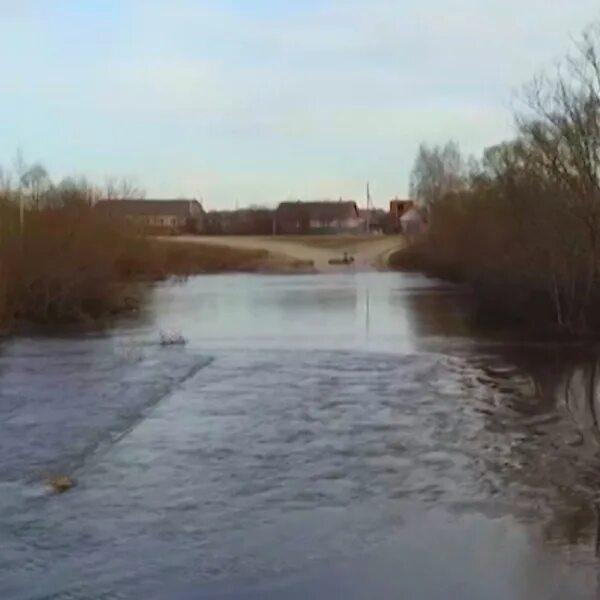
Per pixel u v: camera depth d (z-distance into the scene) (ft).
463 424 75.41
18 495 56.08
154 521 51.01
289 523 50.47
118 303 190.19
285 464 63.16
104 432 73.51
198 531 49.26
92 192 236.22
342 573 43.24
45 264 165.17
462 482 58.29
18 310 163.63
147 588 41.60
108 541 47.75
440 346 129.08
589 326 140.77
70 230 171.83
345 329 153.99
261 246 410.93
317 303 204.54
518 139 178.40
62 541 47.78
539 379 98.53
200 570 43.73
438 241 278.87
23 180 208.23
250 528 49.67
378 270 341.00
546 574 42.88
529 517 51.16
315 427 74.90
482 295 187.52
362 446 68.08
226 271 340.18
